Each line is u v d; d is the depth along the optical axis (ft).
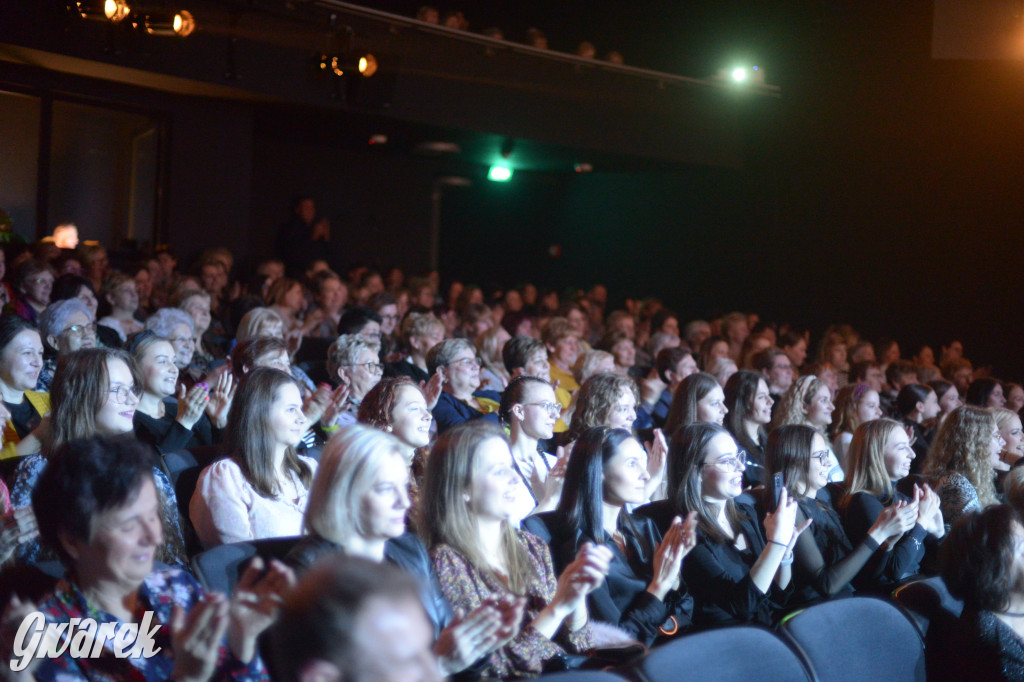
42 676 5.73
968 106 31.14
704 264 37.78
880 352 26.96
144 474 6.03
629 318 25.40
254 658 5.82
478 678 7.17
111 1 21.03
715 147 33.63
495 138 29.09
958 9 31.19
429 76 26.73
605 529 9.82
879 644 8.09
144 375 11.20
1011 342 30.45
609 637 8.54
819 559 10.96
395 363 16.47
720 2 35.29
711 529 10.38
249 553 7.14
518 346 16.06
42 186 24.43
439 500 7.97
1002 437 16.05
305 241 30.63
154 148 26.02
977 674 8.39
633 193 39.91
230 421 9.25
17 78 23.71
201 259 23.54
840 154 34.01
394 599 3.59
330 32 24.75
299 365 15.57
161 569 6.50
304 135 32.09
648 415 17.88
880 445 12.42
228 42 23.52
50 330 13.00
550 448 13.82
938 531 11.93
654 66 36.40
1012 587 8.45
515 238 41.60
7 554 7.13
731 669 6.98
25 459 8.48
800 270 35.09
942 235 31.86
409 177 37.63
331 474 6.97
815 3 33.94
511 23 36.32
